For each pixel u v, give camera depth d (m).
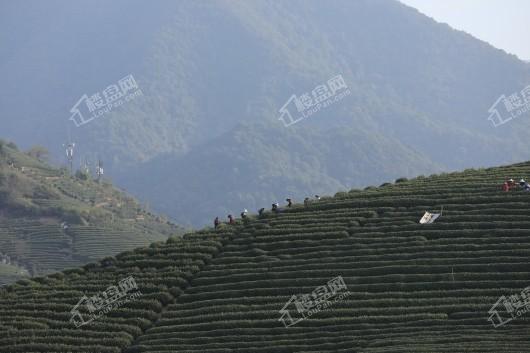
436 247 161.25
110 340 149.50
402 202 183.50
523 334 130.75
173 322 153.50
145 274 170.62
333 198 195.50
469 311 140.38
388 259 160.38
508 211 171.00
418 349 126.25
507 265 151.62
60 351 147.88
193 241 182.38
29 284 177.88
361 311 145.62
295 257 167.50
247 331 145.88
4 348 149.12
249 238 177.88
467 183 191.00
